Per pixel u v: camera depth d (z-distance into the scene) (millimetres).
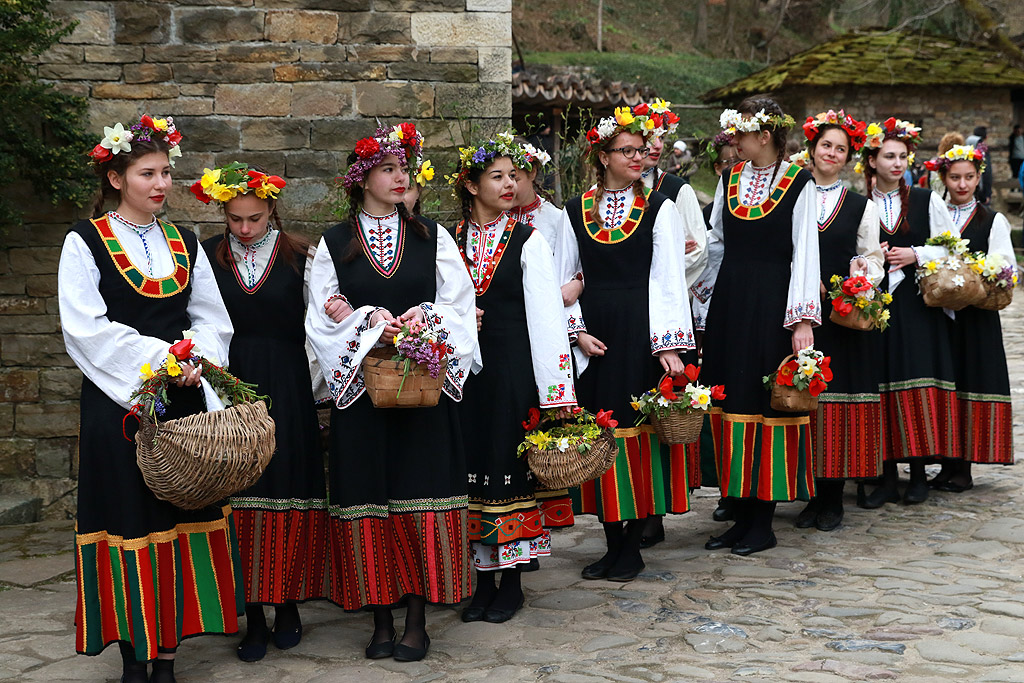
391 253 3516
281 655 3553
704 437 5004
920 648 3346
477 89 5566
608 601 3986
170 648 3156
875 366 4980
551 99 10055
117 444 3094
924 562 4355
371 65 5461
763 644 3467
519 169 3979
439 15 5504
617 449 3902
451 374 3494
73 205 5383
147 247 3254
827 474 4852
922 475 5430
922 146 19188
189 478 2945
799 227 4484
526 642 3564
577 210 4324
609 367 4195
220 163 5406
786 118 4527
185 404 3232
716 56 32031
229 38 5367
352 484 3430
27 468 5445
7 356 5398
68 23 5246
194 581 3229
